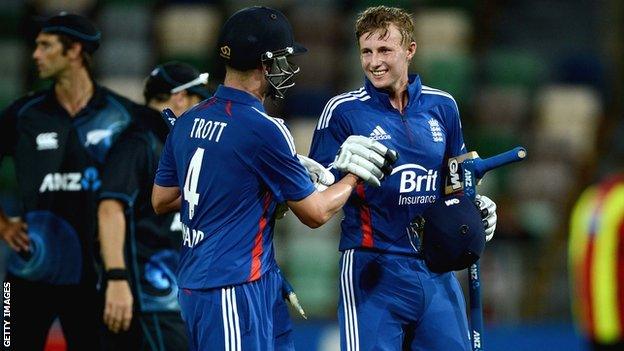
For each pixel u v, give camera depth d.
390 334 16.16
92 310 19.41
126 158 18.64
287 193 14.69
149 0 44.78
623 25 43.50
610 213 20.23
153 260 19.22
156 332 19.16
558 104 42.56
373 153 14.86
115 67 42.47
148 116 19.27
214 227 14.64
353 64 43.22
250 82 14.79
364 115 16.14
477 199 16.62
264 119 14.52
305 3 45.09
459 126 16.69
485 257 34.25
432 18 45.03
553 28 47.38
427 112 16.38
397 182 16.03
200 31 43.91
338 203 14.77
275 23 14.70
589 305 20.48
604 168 39.31
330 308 35.22
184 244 15.09
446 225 15.67
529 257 35.09
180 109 19.59
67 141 19.33
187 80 19.50
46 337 19.73
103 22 43.81
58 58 19.05
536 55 45.47
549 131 41.47
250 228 14.69
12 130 19.61
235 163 14.52
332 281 35.59
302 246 35.81
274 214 15.09
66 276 19.30
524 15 47.78
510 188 38.41
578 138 41.06
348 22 44.84
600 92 43.47
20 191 19.53
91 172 19.34
